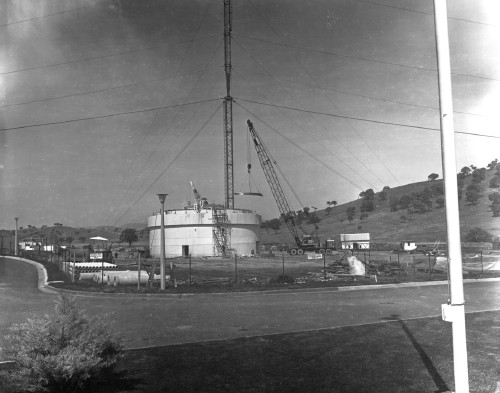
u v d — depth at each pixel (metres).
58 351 6.63
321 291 23.78
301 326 12.80
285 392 7.04
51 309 16.75
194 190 87.06
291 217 90.75
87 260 45.16
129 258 74.62
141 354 9.39
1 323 13.51
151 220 88.19
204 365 8.53
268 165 88.50
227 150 90.69
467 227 125.38
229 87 87.38
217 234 83.19
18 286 26.41
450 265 5.82
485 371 7.80
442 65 5.93
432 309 16.06
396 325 12.45
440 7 6.01
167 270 39.38
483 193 168.00
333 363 8.60
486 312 14.20
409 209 190.50
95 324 7.41
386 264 41.31
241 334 11.70
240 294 22.45
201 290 23.22
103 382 7.45
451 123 5.86
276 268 48.44
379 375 7.81
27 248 88.19
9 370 7.33
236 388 7.23
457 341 5.69
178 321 13.95
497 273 31.66
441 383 7.32
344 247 98.75
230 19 78.69
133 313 15.78
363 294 21.84
